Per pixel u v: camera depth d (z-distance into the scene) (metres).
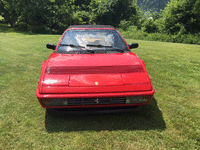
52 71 2.39
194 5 18.95
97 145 2.04
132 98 2.28
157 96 3.40
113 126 2.42
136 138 2.16
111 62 2.56
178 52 8.37
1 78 4.29
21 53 7.42
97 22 35.28
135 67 2.50
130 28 27.67
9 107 2.92
